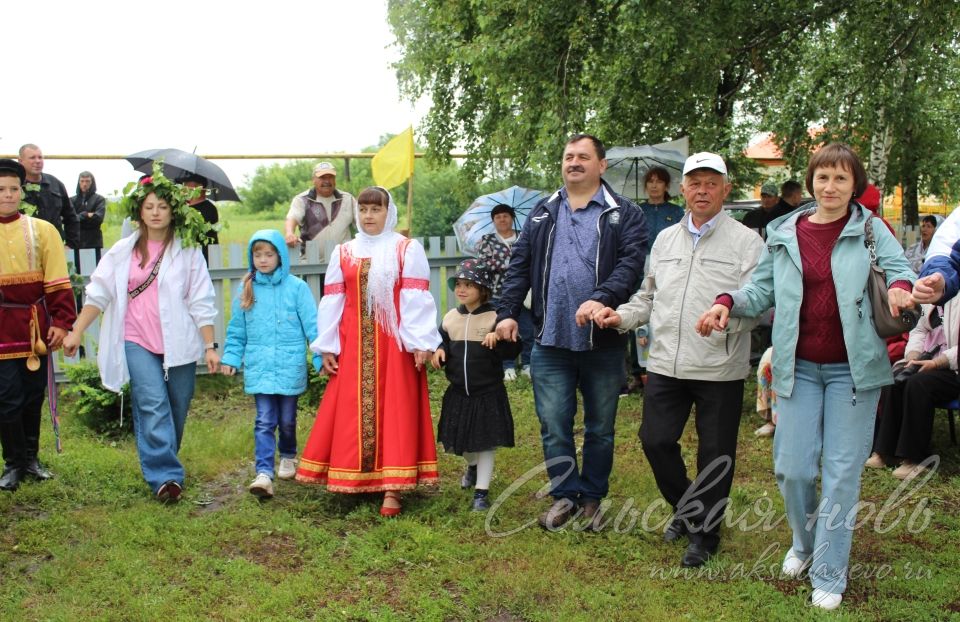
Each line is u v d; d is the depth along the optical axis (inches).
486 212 336.2
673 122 374.9
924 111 436.1
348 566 165.6
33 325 194.9
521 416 271.0
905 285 135.3
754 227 379.9
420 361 190.4
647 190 309.9
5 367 193.5
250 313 206.8
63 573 159.6
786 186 372.8
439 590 156.0
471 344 193.3
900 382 220.8
